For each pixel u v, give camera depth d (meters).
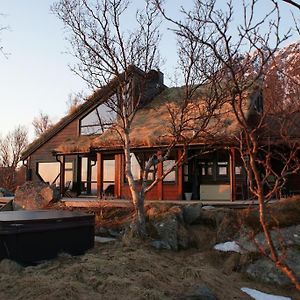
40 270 7.59
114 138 16.66
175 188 16.53
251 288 8.14
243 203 13.02
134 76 13.09
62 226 8.58
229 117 13.78
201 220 11.02
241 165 15.62
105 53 12.02
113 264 7.91
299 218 9.74
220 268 9.15
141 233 10.24
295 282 2.98
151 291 6.79
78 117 22.23
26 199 15.42
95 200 15.13
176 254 9.77
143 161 17.05
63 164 19.58
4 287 6.79
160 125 16.31
